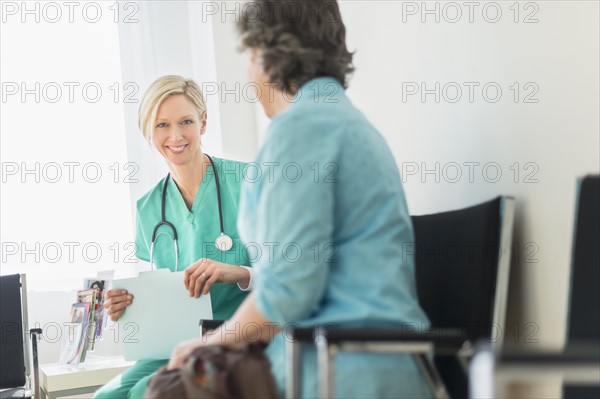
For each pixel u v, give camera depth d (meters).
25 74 3.05
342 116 1.37
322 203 1.30
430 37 1.95
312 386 1.31
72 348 2.70
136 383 2.08
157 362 2.15
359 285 1.32
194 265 2.14
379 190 1.35
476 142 1.78
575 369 0.89
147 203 2.44
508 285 1.66
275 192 1.31
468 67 1.80
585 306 1.23
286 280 1.28
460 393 1.43
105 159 3.12
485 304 1.50
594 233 1.24
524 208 1.61
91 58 3.13
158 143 2.36
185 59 3.25
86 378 2.55
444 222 1.64
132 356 2.10
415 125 2.05
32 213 3.02
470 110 1.80
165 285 2.13
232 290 2.29
